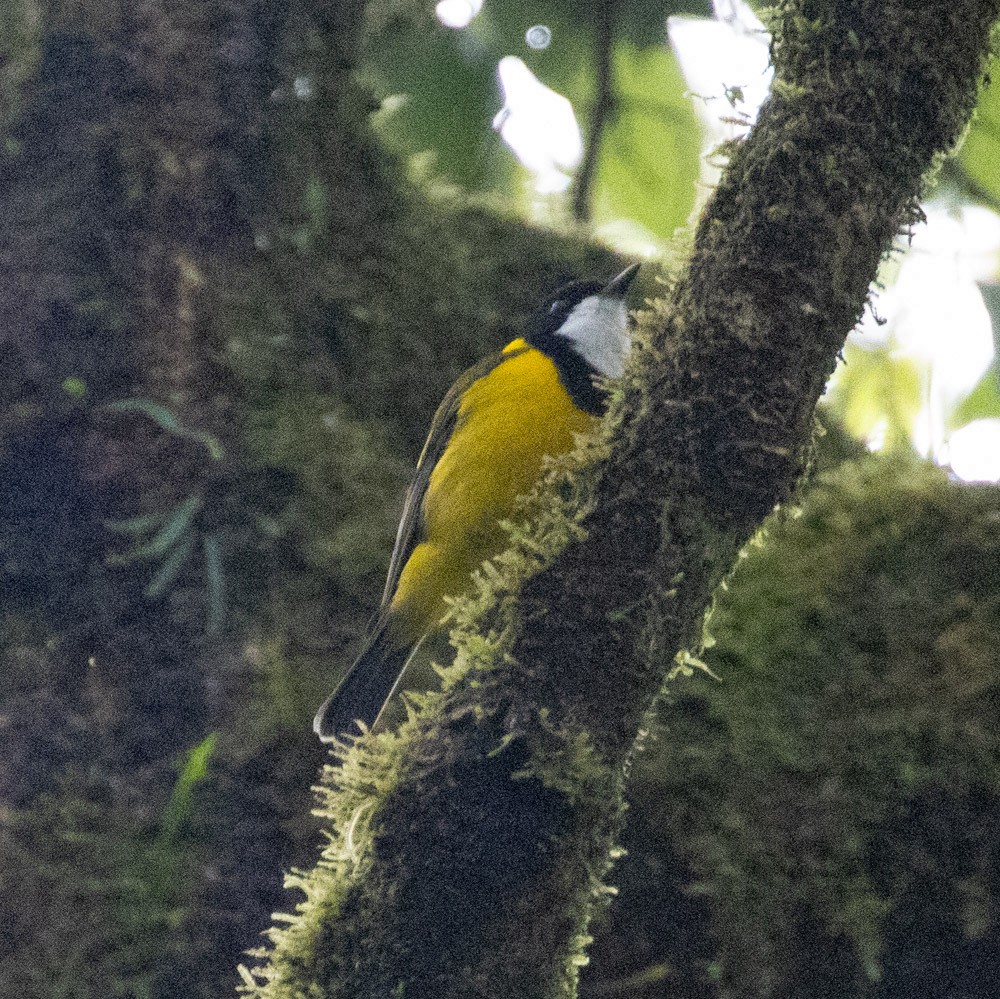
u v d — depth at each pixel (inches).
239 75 263.0
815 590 247.0
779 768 232.7
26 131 257.4
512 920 145.0
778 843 227.8
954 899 220.1
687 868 230.2
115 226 254.5
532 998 144.9
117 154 256.1
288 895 222.8
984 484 257.9
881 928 220.8
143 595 239.6
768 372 149.3
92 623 237.6
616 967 227.8
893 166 151.8
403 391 290.8
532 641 149.3
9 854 222.7
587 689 148.1
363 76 313.9
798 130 150.1
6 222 253.4
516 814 145.4
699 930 228.4
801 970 223.3
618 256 337.1
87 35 259.0
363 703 245.4
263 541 248.8
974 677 231.1
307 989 145.4
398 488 270.7
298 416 257.8
